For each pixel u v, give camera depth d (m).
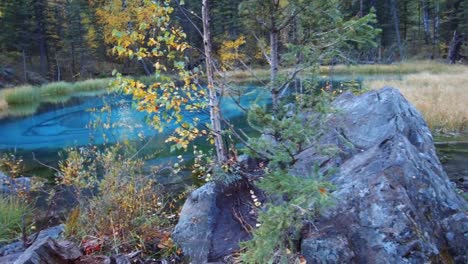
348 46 3.40
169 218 4.96
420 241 2.88
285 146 2.93
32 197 6.34
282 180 2.73
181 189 6.30
